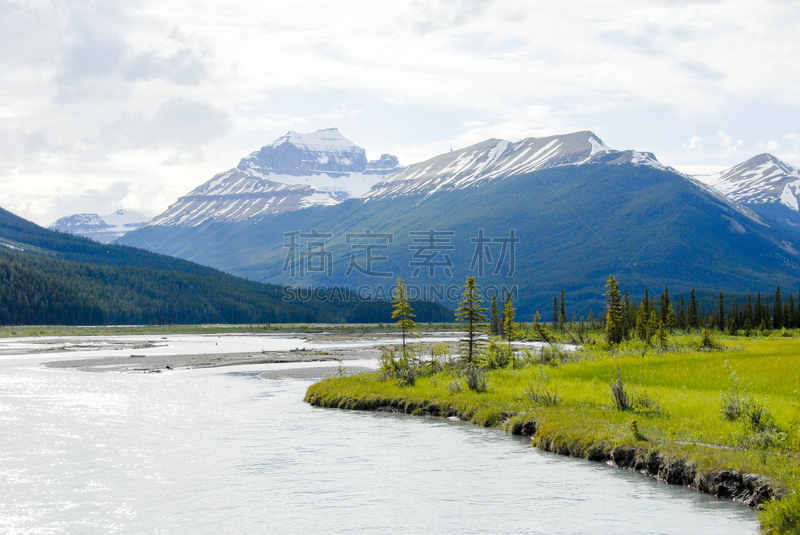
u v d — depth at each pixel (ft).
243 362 299.58
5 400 169.68
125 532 73.05
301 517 77.51
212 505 82.12
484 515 77.25
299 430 128.88
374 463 102.01
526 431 122.62
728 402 107.24
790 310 542.98
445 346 230.68
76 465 100.99
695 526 71.97
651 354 222.07
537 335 453.17
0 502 83.15
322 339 567.18
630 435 102.37
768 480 78.69
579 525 73.26
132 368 265.95
